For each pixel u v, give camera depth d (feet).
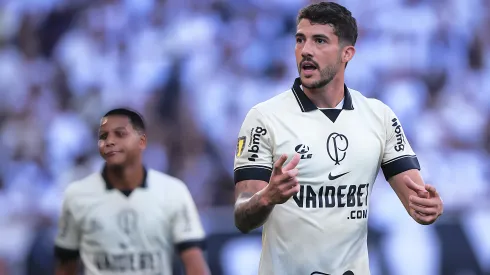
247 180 40.81
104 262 56.24
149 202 56.44
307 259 40.63
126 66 113.19
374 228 87.66
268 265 41.45
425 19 114.93
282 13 115.14
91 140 109.29
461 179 102.83
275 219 41.09
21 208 102.12
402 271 85.76
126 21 115.44
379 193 92.84
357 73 111.55
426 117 108.27
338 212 40.78
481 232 87.66
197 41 112.47
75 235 57.11
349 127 41.42
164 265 57.06
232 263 83.25
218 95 108.99
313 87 40.75
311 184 40.65
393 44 113.70
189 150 105.09
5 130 110.22
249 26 114.01
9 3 120.57
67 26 117.70
